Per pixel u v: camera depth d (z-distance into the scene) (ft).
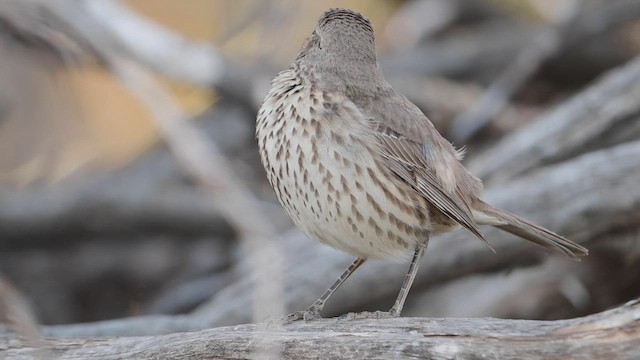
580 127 45.65
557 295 46.60
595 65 57.93
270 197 54.34
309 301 42.88
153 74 51.75
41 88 46.88
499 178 45.78
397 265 42.86
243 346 28.50
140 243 52.26
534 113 56.39
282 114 32.76
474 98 56.39
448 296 47.44
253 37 59.11
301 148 32.24
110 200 51.29
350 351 27.58
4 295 27.61
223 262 51.83
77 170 54.03
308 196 32.50
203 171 30.89
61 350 30.58
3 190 51.88
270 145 32.91
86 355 30.25
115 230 51.93
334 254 43.47
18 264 52.34
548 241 35.68
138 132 55.36
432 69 58.54
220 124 55.31
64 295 52.49
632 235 44.14
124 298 52.80
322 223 32.91
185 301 50.37
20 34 44.91
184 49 52.13
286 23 56.18
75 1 46.88
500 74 58.70
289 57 56.29
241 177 54.65
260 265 26.96
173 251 52.19
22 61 45.93
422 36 63.57
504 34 60.18
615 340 25.32
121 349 30.25
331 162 32.12
